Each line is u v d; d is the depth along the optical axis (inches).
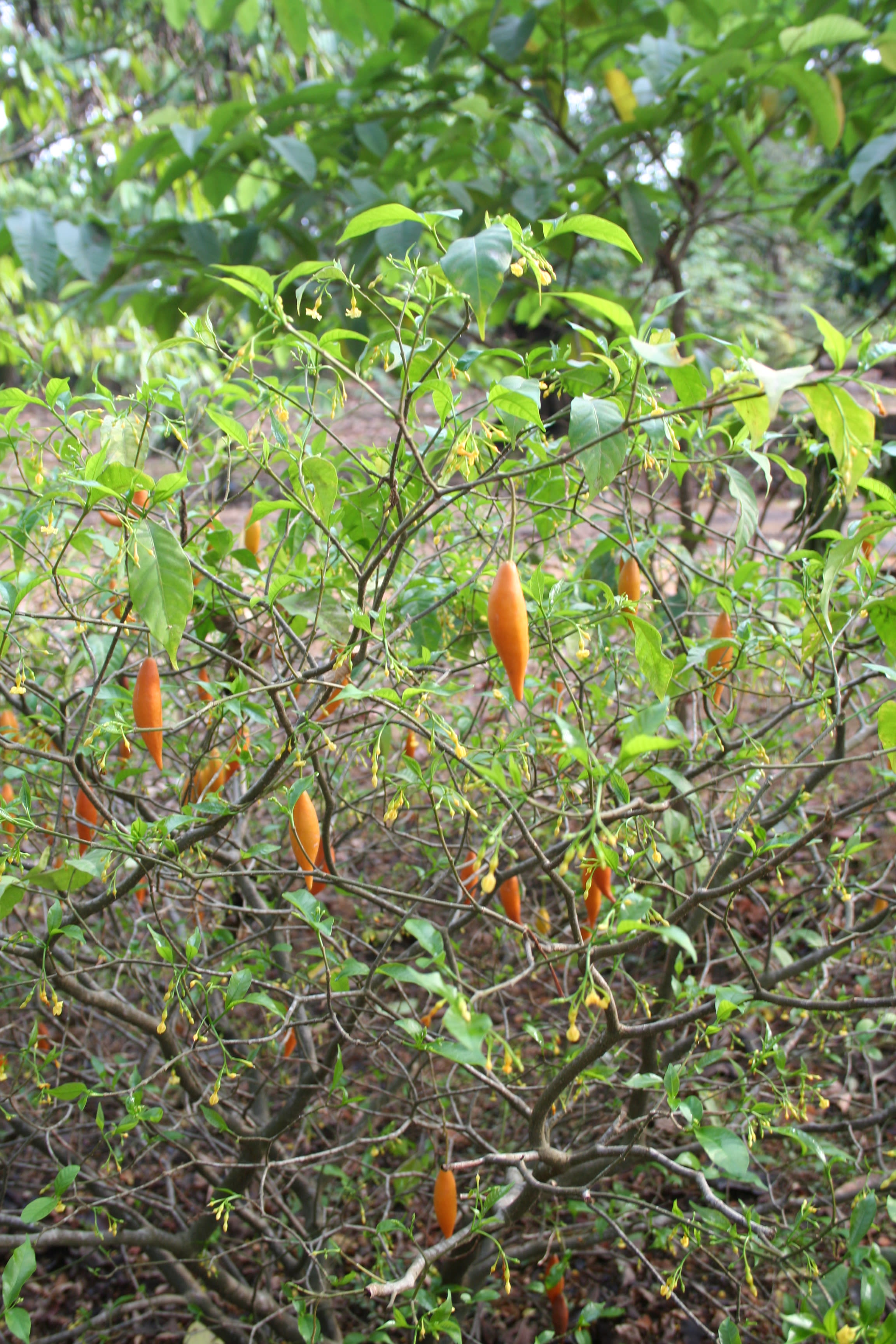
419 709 57.0
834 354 46.6
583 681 76.9
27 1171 115.1
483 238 45.0
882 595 64.0
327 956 61.5
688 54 147.3
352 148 157.0
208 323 58.4
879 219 228.8
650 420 48.6
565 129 168.1
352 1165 115.1
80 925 67.6
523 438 55.5
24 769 73.0
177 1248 85.1
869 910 120.9
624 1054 87.3
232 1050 98.2
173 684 87.4
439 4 184.2
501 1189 67.0
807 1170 108.7
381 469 72.9
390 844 122.0
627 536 84.3
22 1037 104.3
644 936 55.4
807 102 143.4
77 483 49.3
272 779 60.4
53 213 208.8
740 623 82.1
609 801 77.7
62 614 64.4
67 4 253.9
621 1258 94.1
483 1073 75.9
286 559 85.0
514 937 105.0
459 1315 89.1
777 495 104.9
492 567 77.9
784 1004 59.5
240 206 189.2
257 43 240.7
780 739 97.4
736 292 398.9
